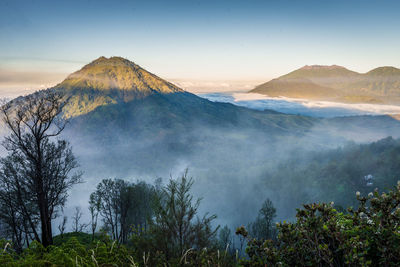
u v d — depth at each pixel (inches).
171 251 143.1
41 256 128.0
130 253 146.8
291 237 100.0
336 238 90.0
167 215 147.0
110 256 135.5
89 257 126.7
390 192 96.3
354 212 104.0
